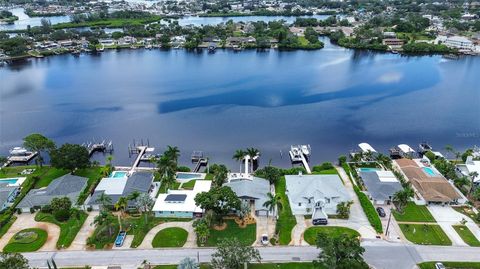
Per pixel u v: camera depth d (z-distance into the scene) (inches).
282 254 3873.0
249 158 6161.4
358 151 6565.0
